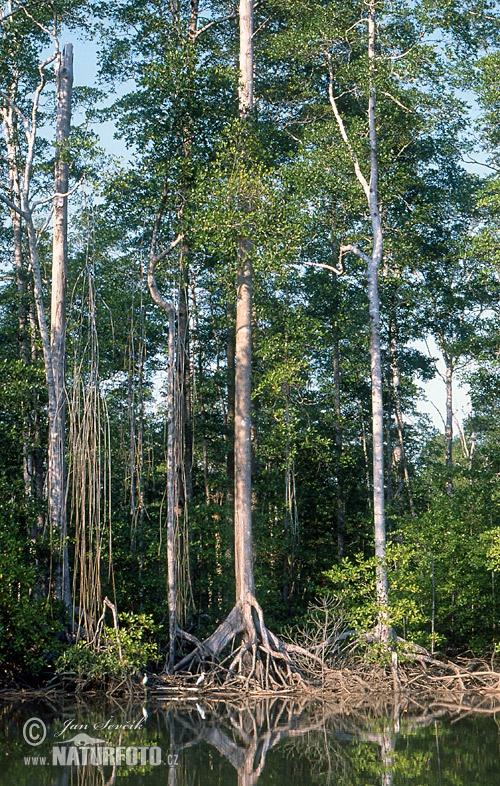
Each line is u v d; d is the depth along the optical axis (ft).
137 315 92.27
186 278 83.66
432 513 75.46
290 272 76.13
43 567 67.26
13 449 72.95
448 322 100.68
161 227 78.13
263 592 82.89
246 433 70.79
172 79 70.28
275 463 98.07
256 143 72.38
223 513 85.20
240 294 72.95
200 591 86.07
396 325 100.07
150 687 63.52
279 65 85.71
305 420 95.91
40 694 61.93
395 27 78.23
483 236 80.94
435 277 96.89
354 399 115.03
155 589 77.51
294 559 92.07
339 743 44.37
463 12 76.38
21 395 71.15
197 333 110.42
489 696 64.44
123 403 103.40
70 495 71.31
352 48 79.66
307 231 75.56
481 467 95.86
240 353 72.33
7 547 61.52
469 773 37.27
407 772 37.55
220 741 45.19
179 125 72.02
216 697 62.39
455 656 77.87
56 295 71.61
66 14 77.30
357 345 100.32
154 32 77.41
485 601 74.43
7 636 60.75
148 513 84.58
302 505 96.32
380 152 81.92
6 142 83.10
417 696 64.44
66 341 79.15
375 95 77.36
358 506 100.83
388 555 69.82
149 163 71.56
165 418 96.48
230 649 68.80
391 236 91.35
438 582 73.77
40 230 73.00
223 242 69.82
